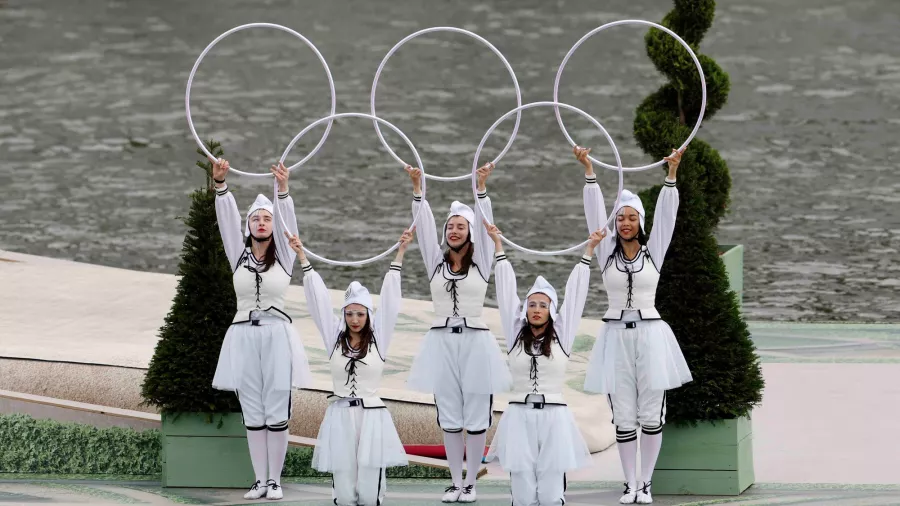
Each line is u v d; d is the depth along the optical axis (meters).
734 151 81.94
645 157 82.00
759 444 32.91
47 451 30.83
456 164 80.62
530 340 26.33
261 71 101.19
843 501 27.58
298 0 117.50
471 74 101.00
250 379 28.17
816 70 98.69
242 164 80.69
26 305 42.91
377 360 27.09
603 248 27.94
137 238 66.25
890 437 33.28
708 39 105.75
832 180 76.06
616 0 117.06
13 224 68.12
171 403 28.95
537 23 112.31
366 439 26.62
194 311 29.45
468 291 28.80
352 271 59.88
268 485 28.48
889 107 90.81
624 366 27.62
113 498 28.31
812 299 54.19
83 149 83.19
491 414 29.03
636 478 29.39
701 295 28.59
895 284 56.66
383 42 108.12
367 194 74.12
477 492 29.47
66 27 108.88
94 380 31.84
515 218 68.88
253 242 28.47
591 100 94.12
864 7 111.38
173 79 98.69
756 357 28.88
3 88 95.62
